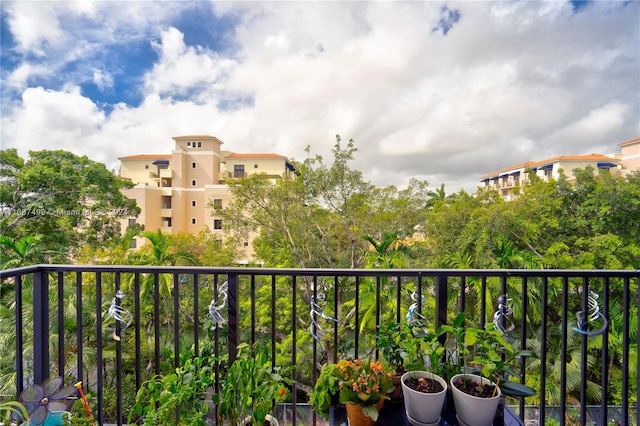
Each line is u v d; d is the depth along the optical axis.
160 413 1.26
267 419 1.38
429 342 1.32
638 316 1.59
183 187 20.50
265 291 8.30
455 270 1.51
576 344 6.09
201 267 1.55
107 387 6.43
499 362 1.17
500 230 8.47
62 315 1.60
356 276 1.55
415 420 1.15
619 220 8.60
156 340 1.66
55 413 1.33
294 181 9.81
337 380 1.24
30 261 7.40
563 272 1.50
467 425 1.14
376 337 1.45
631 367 6.01
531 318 6.34
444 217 9.76
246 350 1.46
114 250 10.46
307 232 9.91
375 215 9.95
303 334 6.85
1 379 5.57
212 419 1.43
